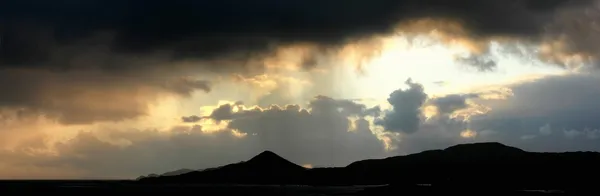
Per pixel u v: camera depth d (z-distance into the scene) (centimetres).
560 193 18012
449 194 18350
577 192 18675
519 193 18200
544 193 18000
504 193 18562
